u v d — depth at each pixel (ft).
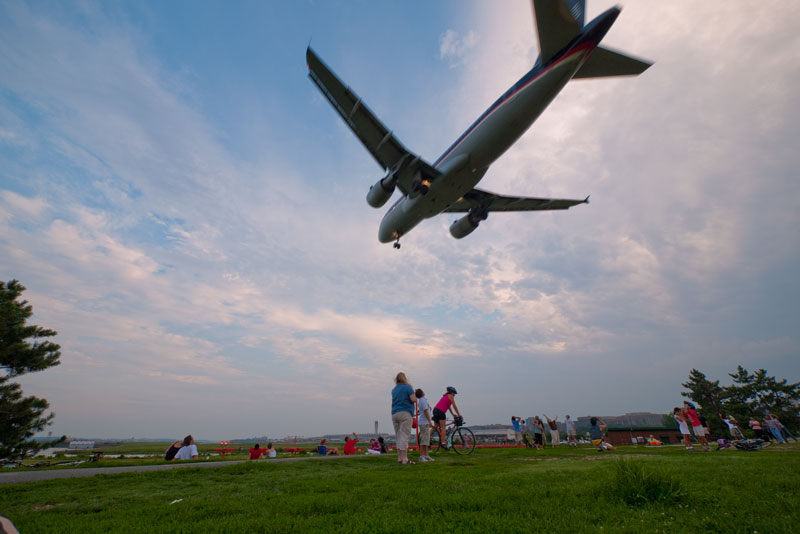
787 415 129.29
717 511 9.43
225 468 22.88
